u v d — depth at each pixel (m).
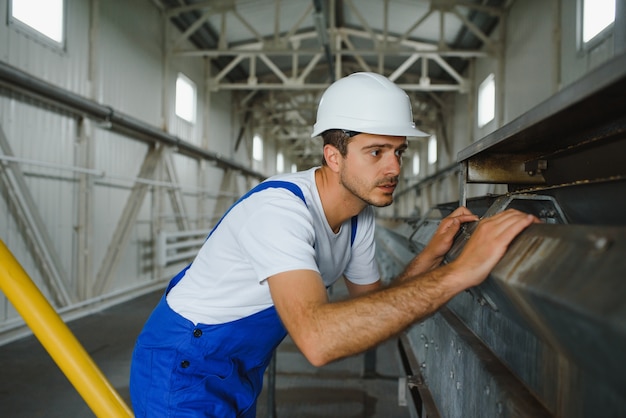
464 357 1.00
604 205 0.76
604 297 0.39
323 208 1.05
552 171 1.06
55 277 4.86
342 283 7.12
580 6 5.27
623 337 0.35
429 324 1.49
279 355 3.70
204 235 9.88
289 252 0.83
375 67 12.97
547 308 0.50
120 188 6.43
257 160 16.31
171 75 8.55
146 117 7.54
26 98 4.50
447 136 12.12
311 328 0.75
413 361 1.75
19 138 4.41
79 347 0.76
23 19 4.57
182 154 8.95
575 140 0.95
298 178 1.04
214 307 1.02
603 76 0.51
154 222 7.58
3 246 0.74
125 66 6.74
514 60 7.36
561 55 5.71
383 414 2.60
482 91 9.10
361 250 1.28
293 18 9.63
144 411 1.06
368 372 3.19
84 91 5.59
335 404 2.74
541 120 0.70
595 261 0.45
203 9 8.52
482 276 0.69
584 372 0.54
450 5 7.93
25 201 4.43
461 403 1.02
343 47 11.85
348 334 0.73
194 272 1.08
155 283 7.59
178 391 1.03
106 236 6.05
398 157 0.99
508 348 0.84
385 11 8.10
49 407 2.78
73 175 5.25
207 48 10.34
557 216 0.96
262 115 16.22
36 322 0.73
